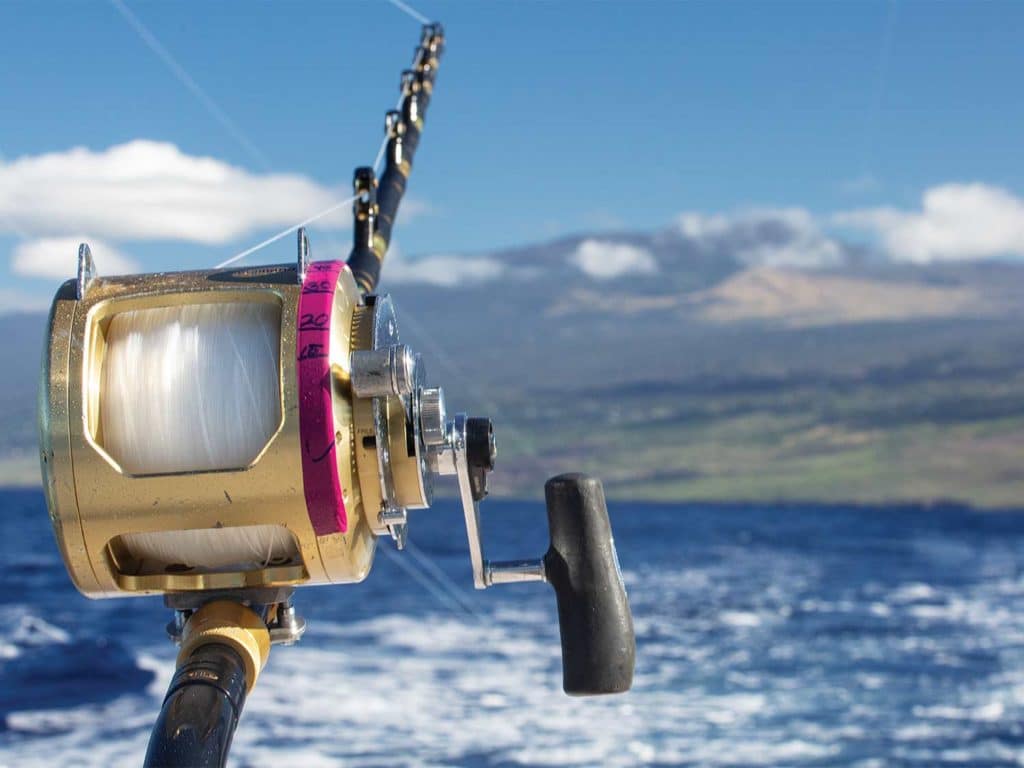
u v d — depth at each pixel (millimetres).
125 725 14328
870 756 15164
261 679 17703
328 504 1826
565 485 1942
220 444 1928
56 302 1955
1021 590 36094
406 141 3209
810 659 22141
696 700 17938
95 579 1925
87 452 1854
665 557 47969
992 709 17906
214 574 1953
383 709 16031
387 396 1881
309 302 1892
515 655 20328
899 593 34938
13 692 16031
